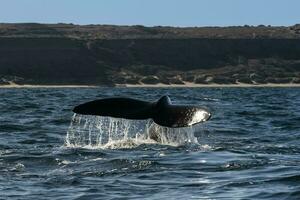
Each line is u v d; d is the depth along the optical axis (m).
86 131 63.25
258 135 60.06
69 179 36.03
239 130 64.69
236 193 32.84
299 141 54.91
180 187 34.22
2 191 33.50
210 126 68.25
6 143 52.94
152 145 47.22
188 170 38.41
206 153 44.16
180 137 49.69
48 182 35.44
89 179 36.19
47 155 43.09
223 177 36.50
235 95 180.00
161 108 41.44
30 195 32.72
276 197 31.91
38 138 57.16
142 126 60.94
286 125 71.19
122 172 37.91
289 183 34.75
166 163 40.38
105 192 33.22
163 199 31.77
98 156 42.81
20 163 40.62
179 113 40.91
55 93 196.25
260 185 34.44
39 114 88.25
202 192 33.09
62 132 62.69
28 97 156.62
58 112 92.69
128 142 48.31
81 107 42.38
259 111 96.06
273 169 38.50
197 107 41.25
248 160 41.47
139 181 35.69
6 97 155.62
